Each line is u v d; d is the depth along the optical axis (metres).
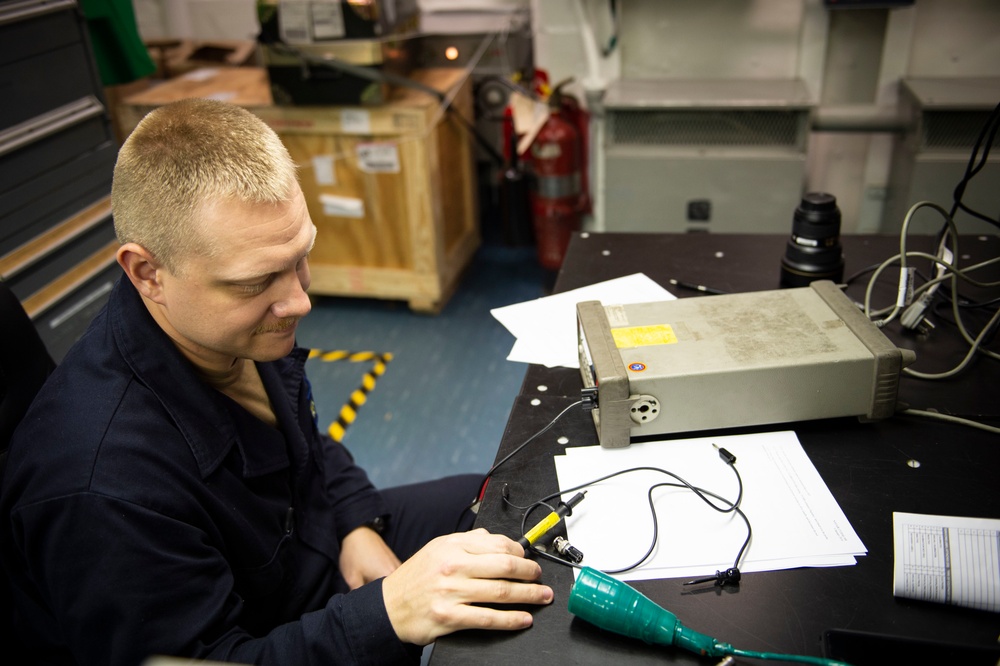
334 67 2.22
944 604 0.72
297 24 2.16
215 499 0.87
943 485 0.85
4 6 1.54
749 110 2.21
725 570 0.76
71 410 0.82
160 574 0.78
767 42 2.38
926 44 2.28
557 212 2.54
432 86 2.40
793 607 0.72
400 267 2.57
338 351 2.47
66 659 0.89
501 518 0.85
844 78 2.38
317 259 2.63
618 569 0.77
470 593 0.73
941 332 1.11
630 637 0.70
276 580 0.96
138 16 2.95
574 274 1.33
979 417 0.94
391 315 2.65
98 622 0.78
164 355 0.86
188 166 0.73
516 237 2.81
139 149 0.75
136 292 0.86
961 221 2.09
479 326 2.55
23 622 0.89
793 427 0.95
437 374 2.33
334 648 0.77
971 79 2.24
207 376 0.94
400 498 1.28
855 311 0.99
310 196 2.49
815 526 0.81
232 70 2.72
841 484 0.86
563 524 0.83
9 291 0.98
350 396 2.26
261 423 0.95
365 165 2.38
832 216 1.18
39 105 1.65
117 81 2.33
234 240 0.75
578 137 2.48
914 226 2.14
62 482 0.77
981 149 2.03
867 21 2.28
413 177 2.37
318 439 1.16
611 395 0.90
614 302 1.23
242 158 0.75
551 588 0.76
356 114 2.29
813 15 2.28
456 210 2.75
